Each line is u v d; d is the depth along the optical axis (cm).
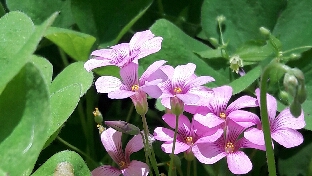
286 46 20
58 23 22
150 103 20
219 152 15
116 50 15
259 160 18
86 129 20
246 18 21
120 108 21
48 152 19
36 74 12
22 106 12
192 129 15
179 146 15
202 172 18
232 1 21
